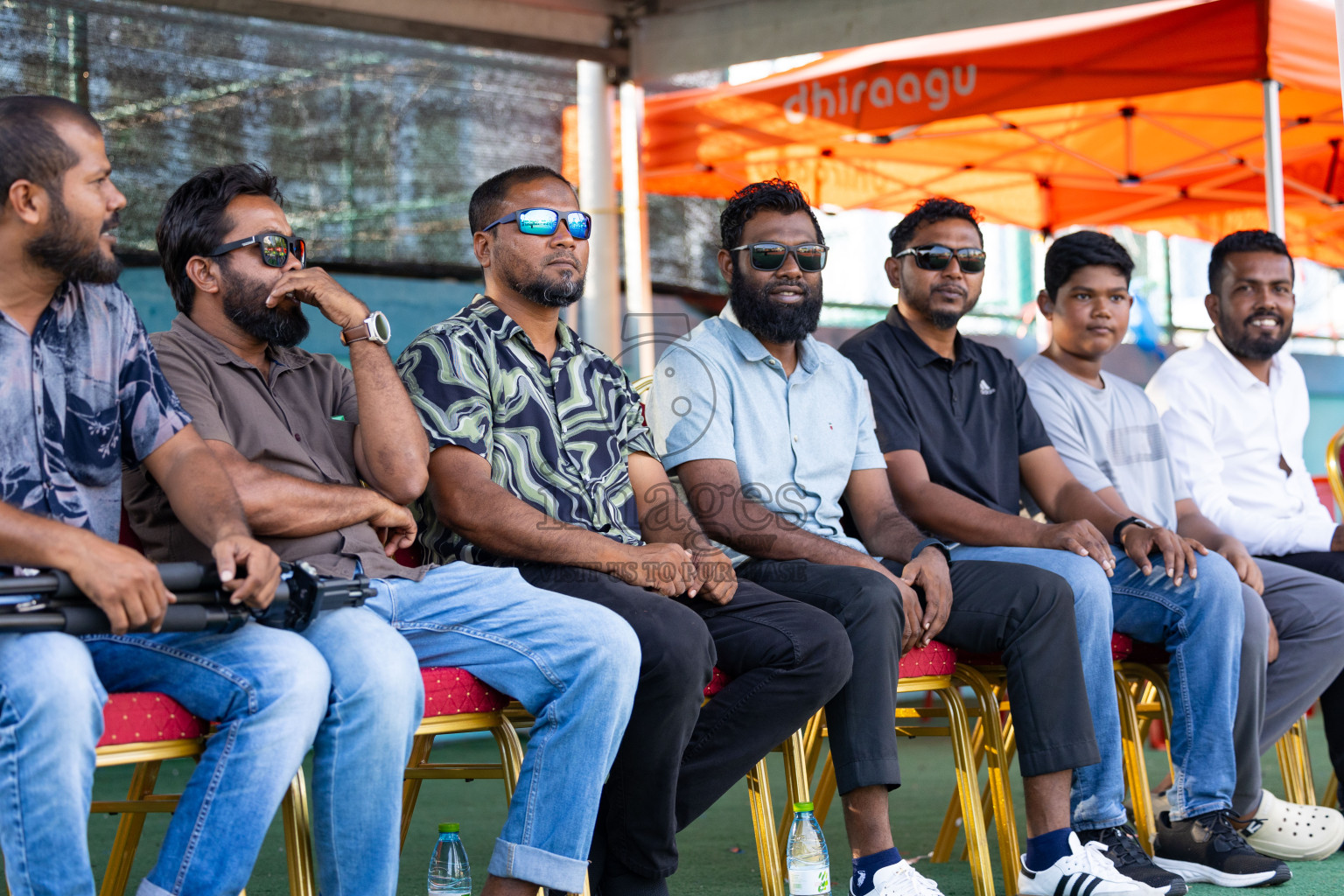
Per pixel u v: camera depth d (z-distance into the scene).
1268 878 3.01
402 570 2.38
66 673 1.72
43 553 1.76
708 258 6.40
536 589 2.32
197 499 2.07
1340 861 3.34
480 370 2.57
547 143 5.58
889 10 4.78
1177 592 3.19
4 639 1.74
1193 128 6.71
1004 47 5.36
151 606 1.79
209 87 4.86
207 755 1.89
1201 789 3.13
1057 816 2.76
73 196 1.92
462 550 2.57
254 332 2.43
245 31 4.91
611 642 2.21
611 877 2.37
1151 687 3.76
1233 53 5.01
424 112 5.35
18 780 1.69
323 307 2.43
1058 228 7.81
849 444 3.12
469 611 2.29
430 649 2.30
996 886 3.08
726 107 5.94
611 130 5.47
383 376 2.44
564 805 2.19
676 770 2.36
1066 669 2.77
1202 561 3.20
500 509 2.44
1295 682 3.51
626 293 5.59
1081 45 5.23
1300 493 4.07
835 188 6.86
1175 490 3.90
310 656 1.95
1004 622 2.78
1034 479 3.52
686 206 6.32
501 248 2.67
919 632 2.78
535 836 2.18
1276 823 3.32
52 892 1.70
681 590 2.50
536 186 2.68
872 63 5.64
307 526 2.27
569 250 2.66
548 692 2.23
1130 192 7.46
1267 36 4.89
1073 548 3.00
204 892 1.83
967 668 2.93
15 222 1.90
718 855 3.47
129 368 2.11
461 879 2.62
